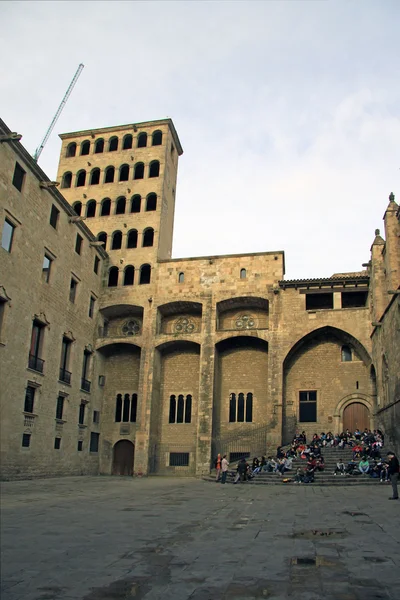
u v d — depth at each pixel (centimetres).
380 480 2848
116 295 4828
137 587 838
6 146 3294
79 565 980
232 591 807
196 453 4300
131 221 5097
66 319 4112
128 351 4903
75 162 5488
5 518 1617
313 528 1375
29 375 3503
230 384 4603
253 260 4700
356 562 976
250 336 4475
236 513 1723
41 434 3650
